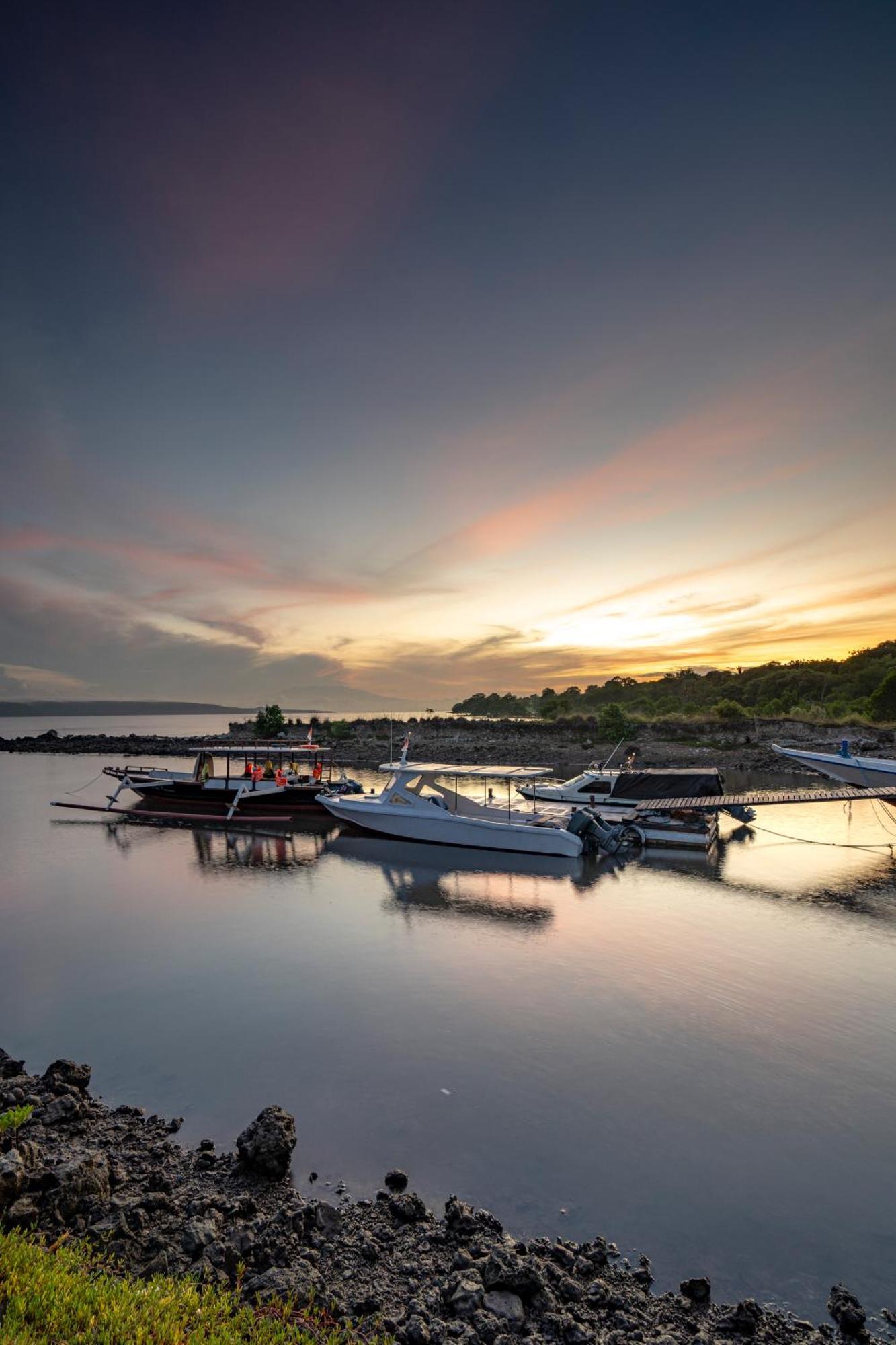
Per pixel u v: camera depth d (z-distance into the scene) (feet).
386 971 47.09
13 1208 21.84
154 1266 20.51
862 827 107.76
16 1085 31.94
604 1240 23.04
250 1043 37.01
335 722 335.26
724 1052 35.76
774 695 451.53
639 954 50.21
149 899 65.16
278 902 63.93
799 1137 28.71
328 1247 22.26
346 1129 29.25
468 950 51.16
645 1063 34.65
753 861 81.41
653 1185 25.82
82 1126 29.09
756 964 47.98
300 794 110.73
